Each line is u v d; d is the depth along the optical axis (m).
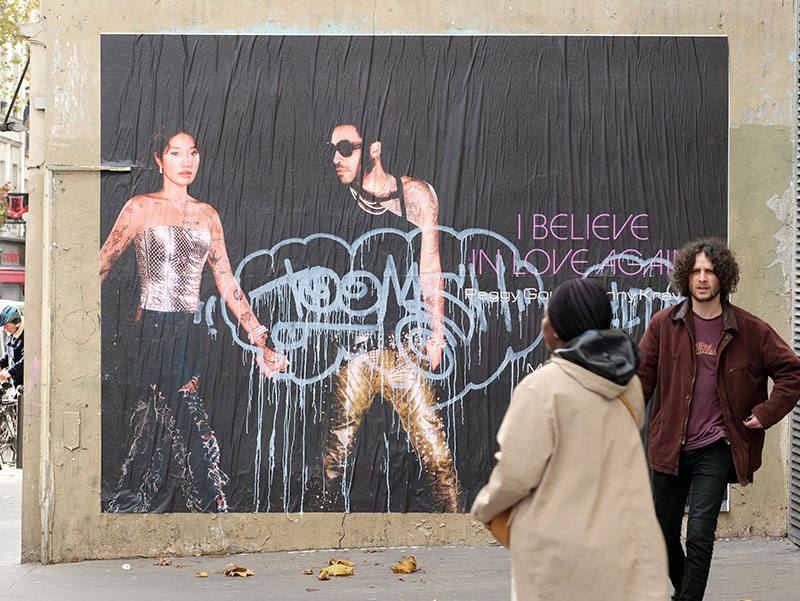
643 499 3.26
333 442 6.93
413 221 6.94
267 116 6.93
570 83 6.92
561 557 3.15
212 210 6.94
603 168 6.92
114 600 5.86
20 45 28.34
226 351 6.93
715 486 4.75
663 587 3.18
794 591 5.67
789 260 6.93
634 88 6.92
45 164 6.89
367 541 6.94
